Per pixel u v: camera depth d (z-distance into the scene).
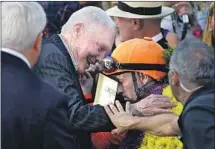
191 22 7.42
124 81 4.05
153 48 4.05
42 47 4.01
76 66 4.01
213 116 3.15
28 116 3.17
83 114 3.79
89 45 3.98
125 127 3.73
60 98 3.26
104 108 3.82
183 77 3.29
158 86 4.04
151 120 3.69
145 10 5.29
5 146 3.15
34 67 3.93
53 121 3.20
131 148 4.05
